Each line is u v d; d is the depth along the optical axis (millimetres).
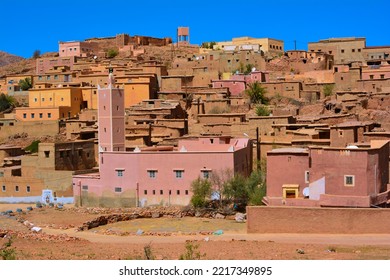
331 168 53688
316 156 54219
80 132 103250
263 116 94625
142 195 72688
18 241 47531
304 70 137750
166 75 133750
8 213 70875
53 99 123562
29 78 146625
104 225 63688
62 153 83438
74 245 46031
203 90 124562
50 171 81188
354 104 100438
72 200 78812
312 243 44250
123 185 73312
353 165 52969
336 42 152250
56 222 64625
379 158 53625
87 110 118500
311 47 154500
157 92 124438
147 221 65375
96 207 73875
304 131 84688
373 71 116750
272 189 56062
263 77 125375
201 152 70625
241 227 59156
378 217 47312
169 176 71750
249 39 173750
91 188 75188
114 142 82375
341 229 47844
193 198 68250
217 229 58188
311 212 48375
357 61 144250
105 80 131750
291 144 80375
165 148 80688
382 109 100000
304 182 55219
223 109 114188
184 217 66938
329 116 94750
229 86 125062
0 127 115250
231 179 67938
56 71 149000
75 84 130625
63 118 117562
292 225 48750
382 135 75375
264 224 49281
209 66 142875
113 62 156250
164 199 71938
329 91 117812
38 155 82688
